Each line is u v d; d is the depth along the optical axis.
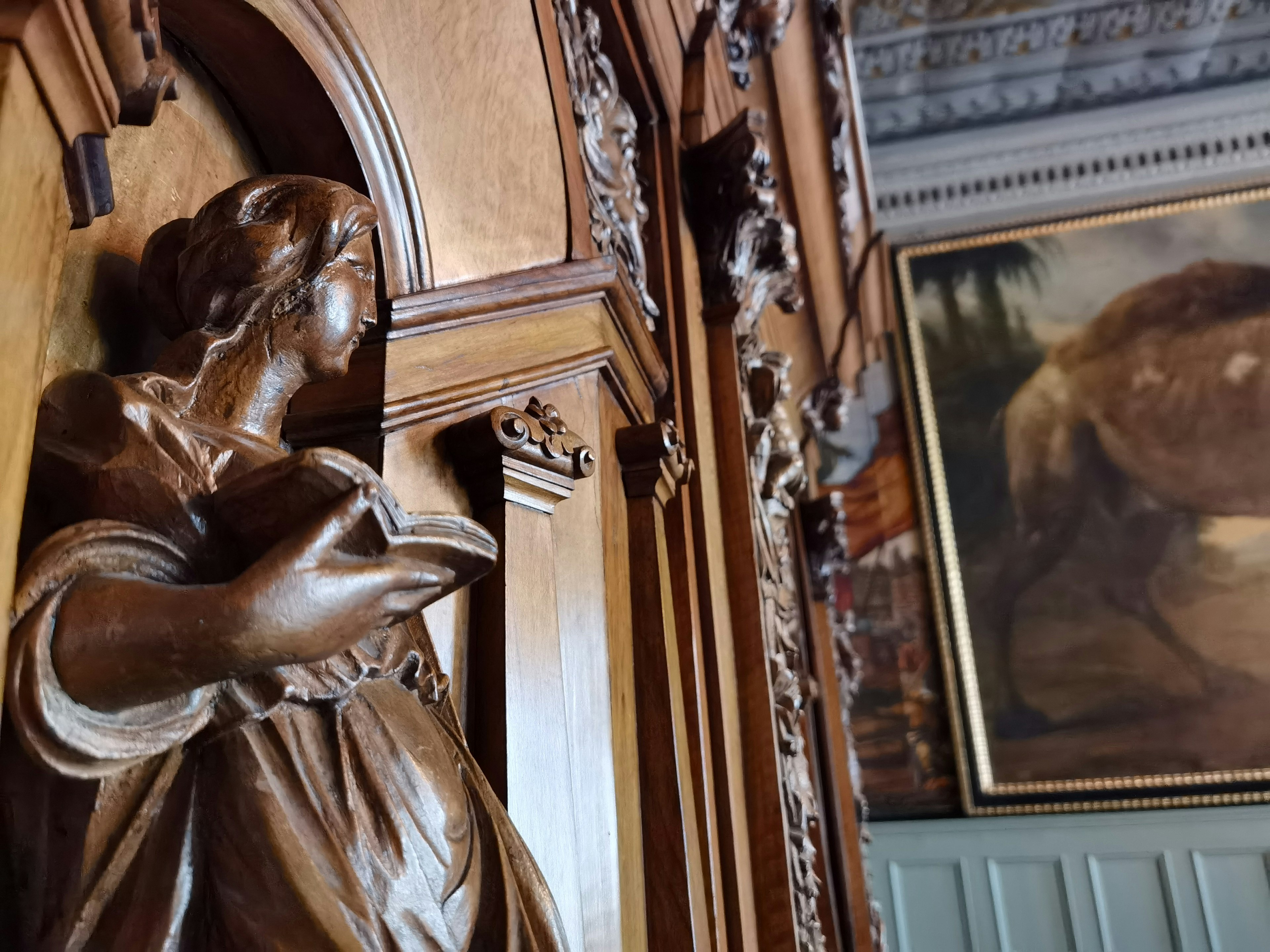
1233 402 4.66
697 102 1.79
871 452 5.05
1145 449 4.72
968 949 4.20
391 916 0.49
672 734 1.10
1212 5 4.41
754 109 1.74
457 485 0.86
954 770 4.50
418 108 0.90
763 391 1.96
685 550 1.32
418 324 0.83
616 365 1.17
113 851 0.44
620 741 1.04
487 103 1.03
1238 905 4.00
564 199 1.15
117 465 0.47
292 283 0.60
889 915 4.31
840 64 2.82
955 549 4.80
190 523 0.47
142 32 0.43
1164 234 4.98
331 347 0.61
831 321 3.70
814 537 3.24
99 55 0.42
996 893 4.25
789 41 2.39
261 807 0.46
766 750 1.46
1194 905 4.04
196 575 0.47
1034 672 4.53
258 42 0.75
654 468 1.19
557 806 0.82
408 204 0.86
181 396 0.55
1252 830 4.07
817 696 2.71
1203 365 4.75
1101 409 4.83
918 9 4.41
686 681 1.23
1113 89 4.94
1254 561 4.43
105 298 0.64
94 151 0.45
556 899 0.79
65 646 0.39
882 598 4.82
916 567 4.84
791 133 2.59
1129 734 4.34
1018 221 5.19
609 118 1.45
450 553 0.51
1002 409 4.95
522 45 1.14
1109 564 4.60
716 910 1.13
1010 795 4.38
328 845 0.48
